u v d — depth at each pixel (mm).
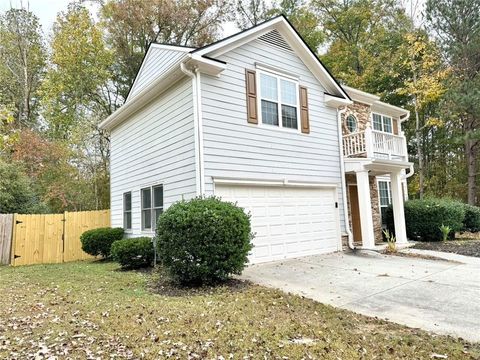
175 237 6695
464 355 3723
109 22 21625
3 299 5984
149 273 8336
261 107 9734
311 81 11344
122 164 12680
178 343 3902
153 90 9867
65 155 17625
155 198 10281
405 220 13734
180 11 22016
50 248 11867
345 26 26422
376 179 14438
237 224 6953
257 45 9906
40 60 22719
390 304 5652
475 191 21375
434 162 25297
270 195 9719
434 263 8906
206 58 8359
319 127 11305
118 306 5328
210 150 8438
